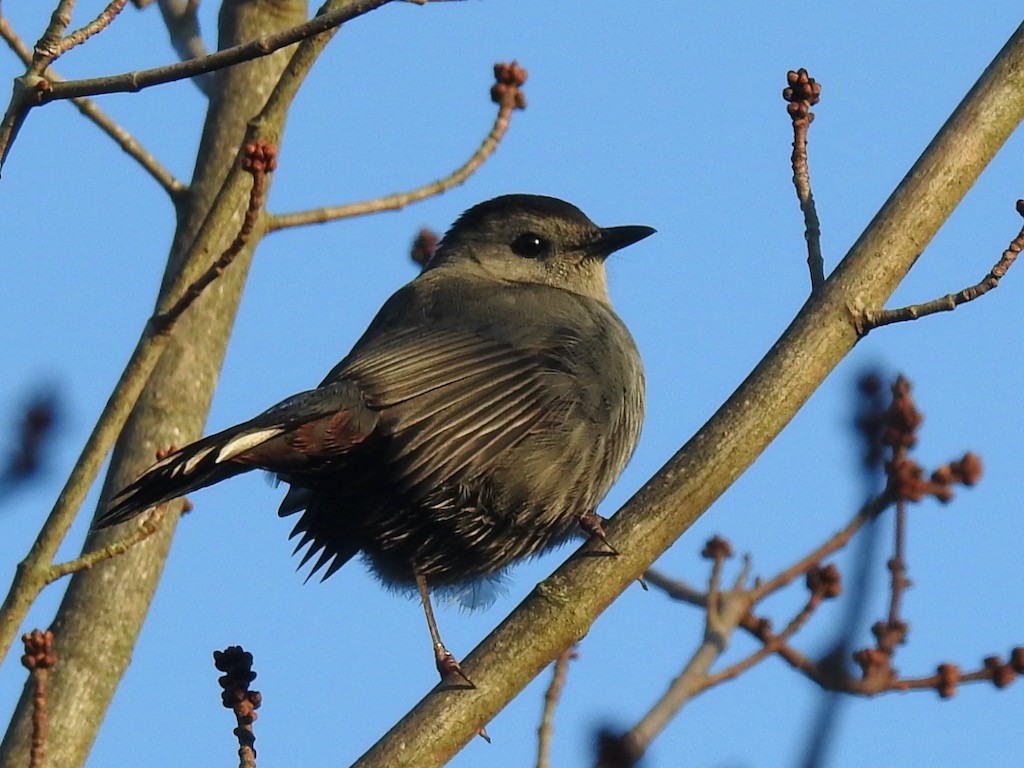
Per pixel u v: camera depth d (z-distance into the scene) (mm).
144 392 13203
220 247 13312
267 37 9852
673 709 9852
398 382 11969
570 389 12828
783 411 10008
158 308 10359
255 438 11219
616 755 9625
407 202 13492
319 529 12844
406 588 13336
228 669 10141
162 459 10781
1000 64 10477
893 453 10336
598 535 10039
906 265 10117
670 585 10734
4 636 9336
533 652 9867
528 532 12867
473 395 12352
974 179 10273
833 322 10023
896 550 10258
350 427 11641
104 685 11930
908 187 10242
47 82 9812
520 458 12492
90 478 9773
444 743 9711
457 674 9906
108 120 13242
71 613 12156
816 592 10484
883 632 10148
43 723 9336
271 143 10852
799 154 10484
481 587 13516
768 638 10312
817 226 10375
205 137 13969
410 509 12352
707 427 10102
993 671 10086
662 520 10031
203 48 14578
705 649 10195
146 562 12438
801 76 10539
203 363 13391
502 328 12930
